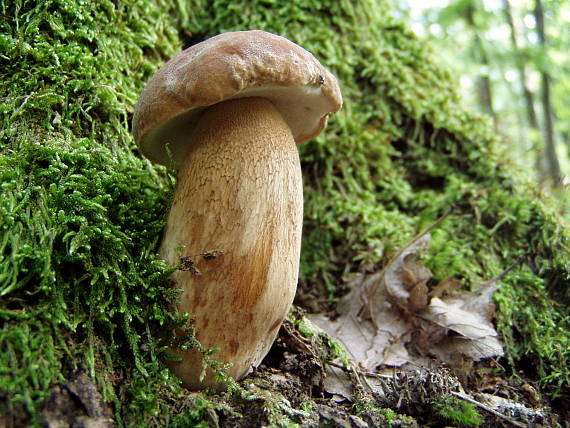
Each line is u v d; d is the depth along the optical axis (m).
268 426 0.19
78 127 0.25
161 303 0.20
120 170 0.24
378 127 0.39
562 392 0.25
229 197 0.20
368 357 0.26
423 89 0.41
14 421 0.16
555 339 0.28
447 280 0.29
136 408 0.18
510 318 0.29
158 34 0.33
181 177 0.21
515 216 0.34
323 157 0.36
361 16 0.41
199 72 0.19
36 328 0.18
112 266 0.20
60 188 0.21
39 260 0.18
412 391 0.22
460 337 0.26
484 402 0.23
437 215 0.36
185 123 0.23
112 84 0.28
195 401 0.19
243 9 0.38
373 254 0.33
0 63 0.24
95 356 0.19
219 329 0.19
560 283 0.31
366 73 0.40
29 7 0.26
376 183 0.38
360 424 0.20
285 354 0.24
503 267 0.33
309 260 0.34
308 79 0.20
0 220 0.19
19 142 0.22
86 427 0.17
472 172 0.38
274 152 0.21
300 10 0.39
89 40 0.27
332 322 0.29
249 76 0.19
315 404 0.21
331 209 0.36
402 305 0.28
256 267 0.19
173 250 0.20
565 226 0.33
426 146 0.40
